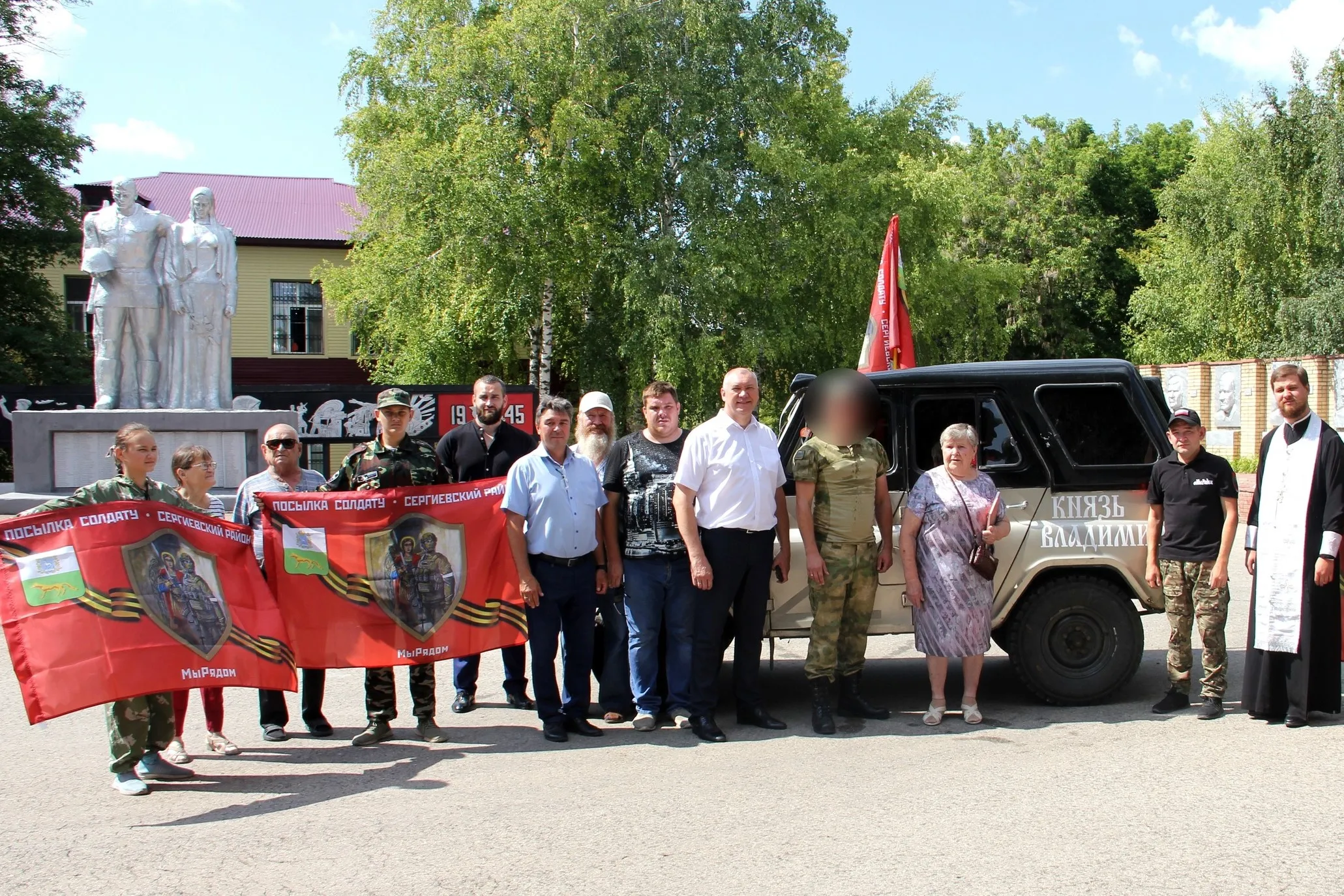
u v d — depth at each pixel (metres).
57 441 13.14
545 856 3.99
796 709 6.40
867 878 3.70
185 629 5.11
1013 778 4.84
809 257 23.27
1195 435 5.89
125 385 13.80
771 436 5.89
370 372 32.38
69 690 4.74
